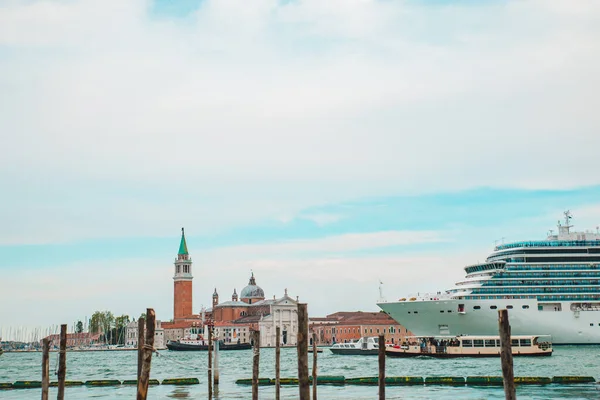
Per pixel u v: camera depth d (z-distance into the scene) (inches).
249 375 3831.2
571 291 4758.9
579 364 3720.5
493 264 4832.7
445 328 4756.4
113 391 2832.2
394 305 4891.7
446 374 3412.9
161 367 4960.6
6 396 2687.0
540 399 2340.1
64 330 1680.6
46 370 1588.3
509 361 1239.5
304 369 1325.0
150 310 1428.4
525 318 4692.4
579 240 4926.2
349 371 3850.9
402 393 2586.1
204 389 2856.8
